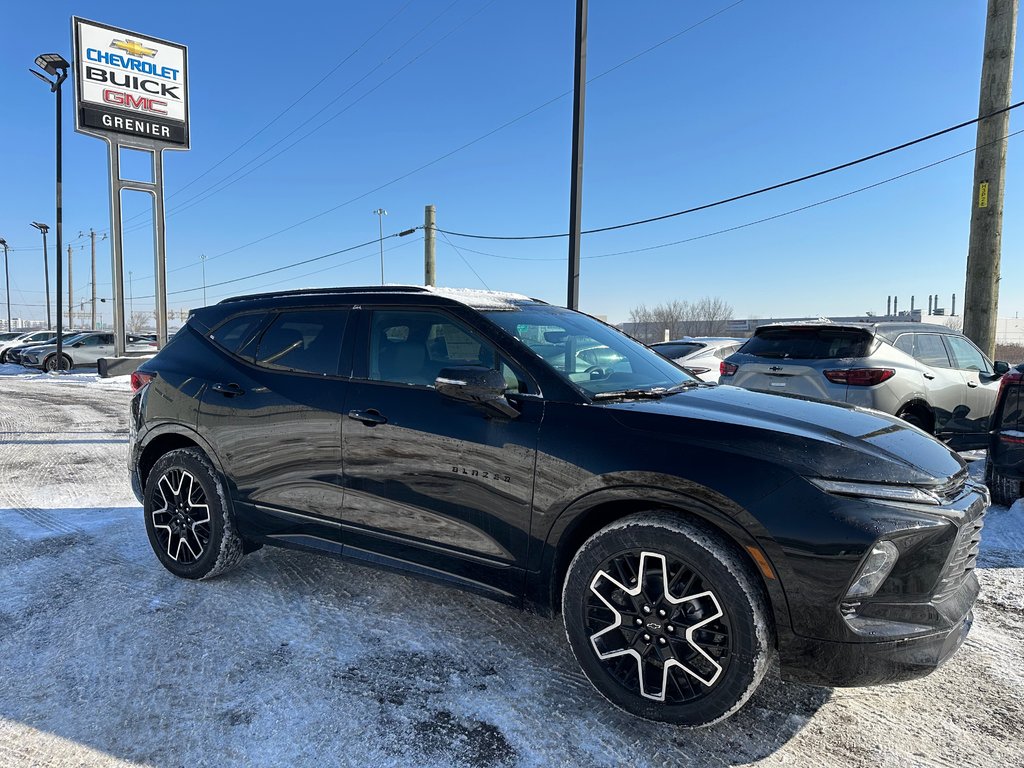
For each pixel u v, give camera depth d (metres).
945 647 2.31
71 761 2.26
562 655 3.02
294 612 3.43
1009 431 4.83
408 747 2.35
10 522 5.05
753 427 2.45
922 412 6.25
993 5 8.06
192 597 3.61
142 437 4.07
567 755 2.32
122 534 4.74
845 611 2.19
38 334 31.14
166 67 20.97
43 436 9.55
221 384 3.71
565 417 2.69
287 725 2.47
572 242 10.45
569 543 2.69
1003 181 8.20
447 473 2.91
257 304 3.90
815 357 6.16
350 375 3.33
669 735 2.44
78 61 19.20
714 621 2.33
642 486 2.45
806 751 2.35
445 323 3.19
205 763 2.26
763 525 2.23
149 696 2.65
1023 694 2.72
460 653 3.02
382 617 3.38
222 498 3.68
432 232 24.34
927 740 2.42
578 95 10.23
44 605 3.51
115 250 20.58
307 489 3.37
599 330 3.73
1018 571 4.02
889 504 2.23
